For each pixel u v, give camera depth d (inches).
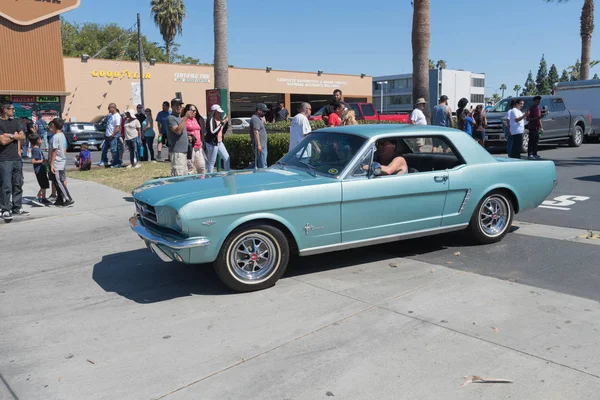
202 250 186.2
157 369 142.9
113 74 1449.3
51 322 177.6
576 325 161.6
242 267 196.7
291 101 2118.6
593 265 218.1
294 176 218.8
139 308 187.2
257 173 230.4
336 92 402.9
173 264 239.1
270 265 199.8
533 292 189.9
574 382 129.6
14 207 351.3
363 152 218.1
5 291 210.8
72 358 150.9
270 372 139.4
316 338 158.2
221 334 163.2
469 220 246.4
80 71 1392.7
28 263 249.1
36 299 200.5
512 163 253.4
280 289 201.0
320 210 204.8
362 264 230.1
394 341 154.6
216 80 620.4
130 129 570.9
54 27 1240.2
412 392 127.6
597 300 181.0
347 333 161.0
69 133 985.5
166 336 163.2
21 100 1235.9
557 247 246.2
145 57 2566.4
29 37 1208.8
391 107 4141.2
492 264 224.4
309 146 243.3
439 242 262.8
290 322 170.4
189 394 130.1
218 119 423.8
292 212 199.3
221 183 209.6
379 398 125.9
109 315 181.9
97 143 1003.9
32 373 142.9
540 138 670.5
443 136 242.2
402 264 228.4
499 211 256.2
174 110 364.5
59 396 131.1
